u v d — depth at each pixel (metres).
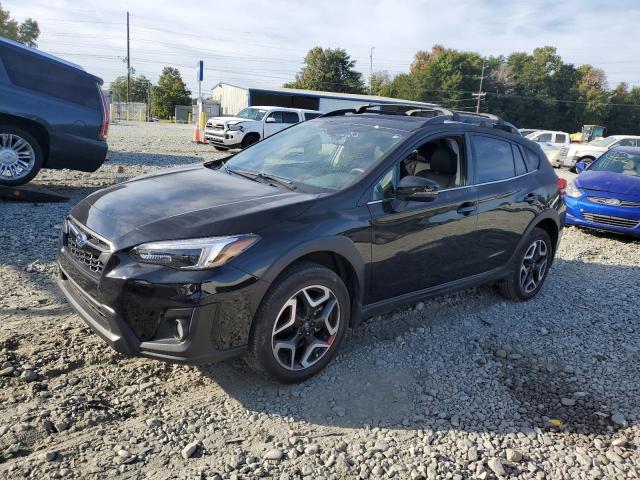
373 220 3.48
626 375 3.88
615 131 98.62
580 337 4.48
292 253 3.03
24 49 7.52
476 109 82.50
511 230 4.71
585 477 2.75
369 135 4.08
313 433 2.93
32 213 6.88
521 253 4.95
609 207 8.22
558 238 5.43
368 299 3.64
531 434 3.07
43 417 2.80
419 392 3.42
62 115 7.77
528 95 90.62
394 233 3.62
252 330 3.02
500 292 5.18
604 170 9.35
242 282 2.87
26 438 2.65
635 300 5.52
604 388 3.66
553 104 89.75
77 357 3.41
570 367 3.91
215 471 2.56
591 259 7.14
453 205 4.06
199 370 3.42
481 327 4.51
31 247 5.50
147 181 3.73
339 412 3.13
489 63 93.19
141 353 2.86
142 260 2.82
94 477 2.45
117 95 106.88
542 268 5.31
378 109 4.85
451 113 4.51
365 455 2.78
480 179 4.43
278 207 3.17
